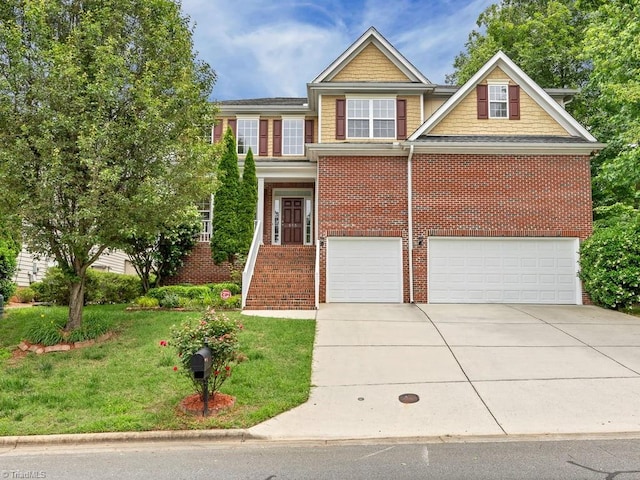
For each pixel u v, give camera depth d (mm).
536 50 22766
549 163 14008
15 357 7977
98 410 5844
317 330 9758
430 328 10047
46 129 7633
